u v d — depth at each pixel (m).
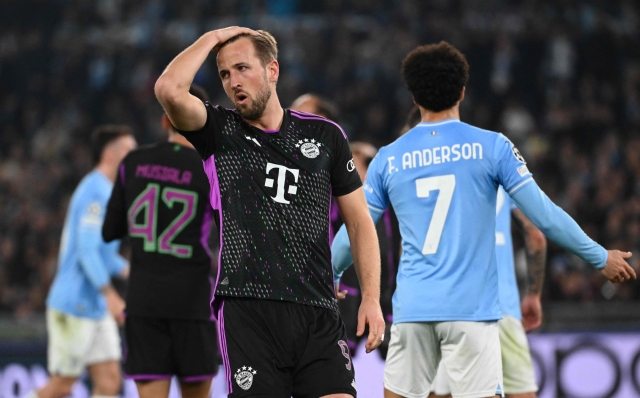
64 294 23.84
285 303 12.61
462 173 14.66
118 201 18.73
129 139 24.27
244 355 12.46
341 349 12.80
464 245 14.50
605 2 64.31
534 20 61.59
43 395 24.16
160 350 17.92
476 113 56.44
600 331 27.58
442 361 15.10
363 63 59.00
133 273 18.27
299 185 12.83
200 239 18.17
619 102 58.16
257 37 12.93
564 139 54.38
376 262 13.29
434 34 60.19
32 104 61.62
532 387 17.11
